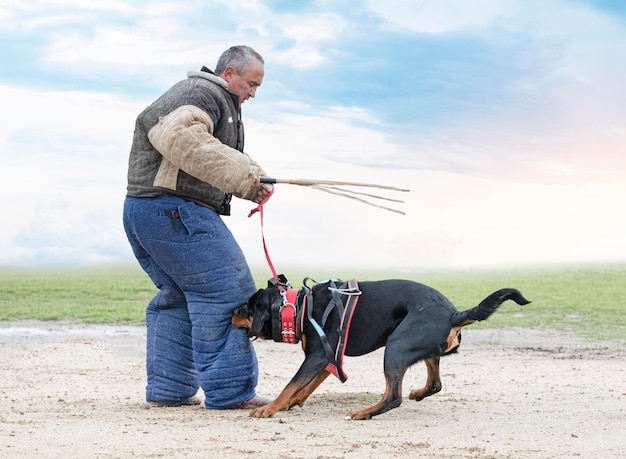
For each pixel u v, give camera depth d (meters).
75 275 27.12
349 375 9.35
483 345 12.41
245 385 6.86
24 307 17.05
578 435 5.90
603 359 10.91
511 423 6.31
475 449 5.42
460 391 8.07
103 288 21.92
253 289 7.04
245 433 5.85
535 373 9.52
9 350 11.07
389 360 6.43
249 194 6.91
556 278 25.47
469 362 10.53
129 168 6.84
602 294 20.62
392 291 6.70
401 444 5.54
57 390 8.05
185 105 6.54
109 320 14.97
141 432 5.84
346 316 6.63
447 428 6.10
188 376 7.11
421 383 8.68
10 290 21.17
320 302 6.67
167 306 7.15
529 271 28.28
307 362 6.62
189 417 6.51
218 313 6.80
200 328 6.81
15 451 5.22
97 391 8.03
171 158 6.41
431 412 6.77
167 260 6.76
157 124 6.50
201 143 6.36
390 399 6.44
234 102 6.93
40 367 9.60
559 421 6.39
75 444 5.44
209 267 6.76
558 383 8.72
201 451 5.29
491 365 10.24
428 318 6.50
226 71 6.91
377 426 6.15
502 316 16.30
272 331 6.72
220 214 7.11
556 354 11.42
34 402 7.33
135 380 8.77
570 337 13.41
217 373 6.77
